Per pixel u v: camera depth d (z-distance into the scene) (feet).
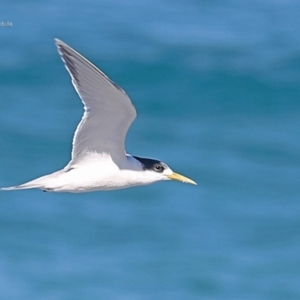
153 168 46.19
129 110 42.60
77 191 45.52
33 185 44.42
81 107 96.12
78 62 41.06
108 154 44.78
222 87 104.32
